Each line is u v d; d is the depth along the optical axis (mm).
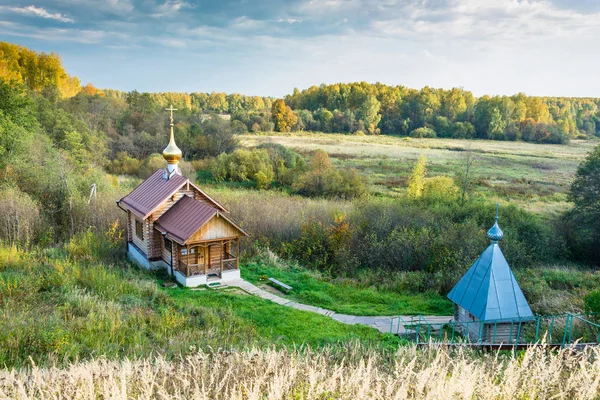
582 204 38844
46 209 33031
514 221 38062
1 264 22766
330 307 22109
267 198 41562
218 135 70938
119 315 16922
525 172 67438
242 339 15797
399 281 26812
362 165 69875
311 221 33594
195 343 14367
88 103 75375
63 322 15938
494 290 17641
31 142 39594
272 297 22828
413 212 37062
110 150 63562
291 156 63438
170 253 24547
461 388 6668
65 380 8656
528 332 18125
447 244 30766
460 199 43688
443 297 24703
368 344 14906
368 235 32656
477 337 17453
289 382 7367
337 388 7469
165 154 26125
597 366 7492
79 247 26812
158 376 8805
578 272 31000
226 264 24750
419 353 11047
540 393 7008
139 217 25078
